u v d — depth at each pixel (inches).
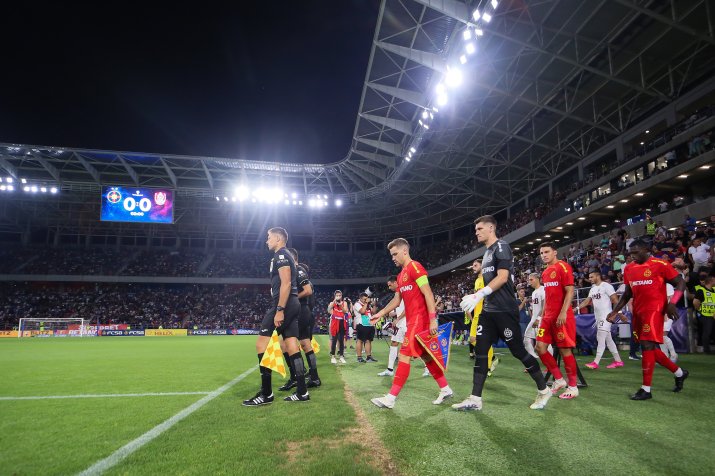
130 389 219.5
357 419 148.0
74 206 1736.0
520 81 928.3
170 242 2057.1
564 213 1176.8
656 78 922.1
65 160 1392.7
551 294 200.7
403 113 1156.5
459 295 1311.5
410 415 154.5
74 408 168.7
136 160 1437.0
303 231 2102.6
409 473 98.2
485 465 103.3
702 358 343.3
